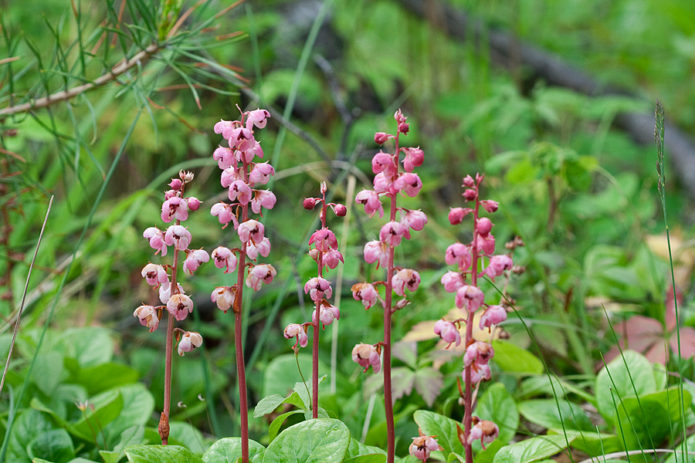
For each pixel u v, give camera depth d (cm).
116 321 175
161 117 197
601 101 235
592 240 187
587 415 121
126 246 163
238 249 101
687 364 128
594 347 135
